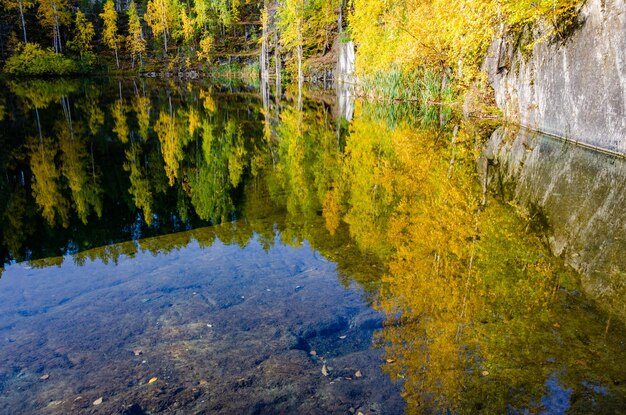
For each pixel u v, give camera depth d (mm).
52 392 2836
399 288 4309
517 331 3338
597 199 6516
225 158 12914
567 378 2766
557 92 10812
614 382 2707
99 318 3863
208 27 70000
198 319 3828
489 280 4289
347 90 31922
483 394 2654
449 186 7945
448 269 4629
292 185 9320
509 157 9703
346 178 9383
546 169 8391
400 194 7746
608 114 8742
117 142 15273
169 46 67500
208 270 5000
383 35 22531
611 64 8406
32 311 4031
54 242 6191
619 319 3467
